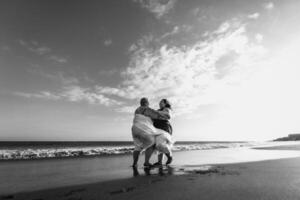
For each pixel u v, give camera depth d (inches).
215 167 209.5
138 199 101.3
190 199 99.5
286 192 110.7
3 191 120.6
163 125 225.5
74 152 430.9
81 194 112.6
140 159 315.3
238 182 135.1
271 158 311.0
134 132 215.6
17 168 216.4
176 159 302.0
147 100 224.4
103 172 183.9
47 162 270.2
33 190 122.6
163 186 126.0
